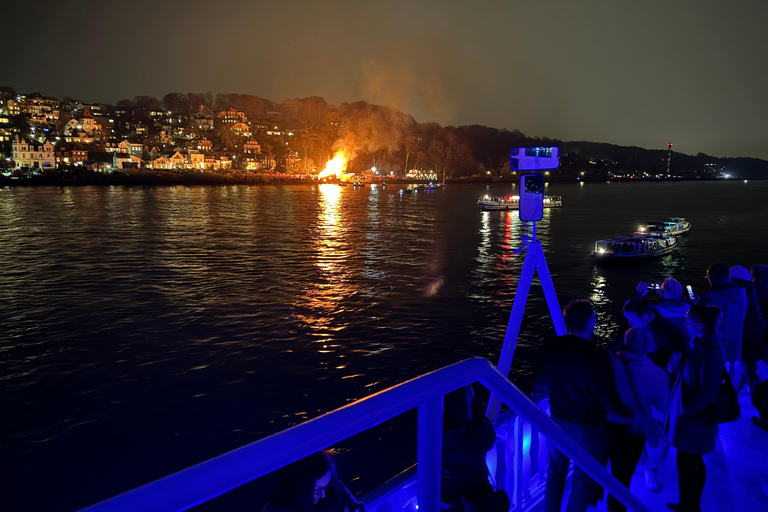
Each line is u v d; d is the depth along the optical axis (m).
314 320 38.78
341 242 76.94
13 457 21.69
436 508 1.48
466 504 2.84
